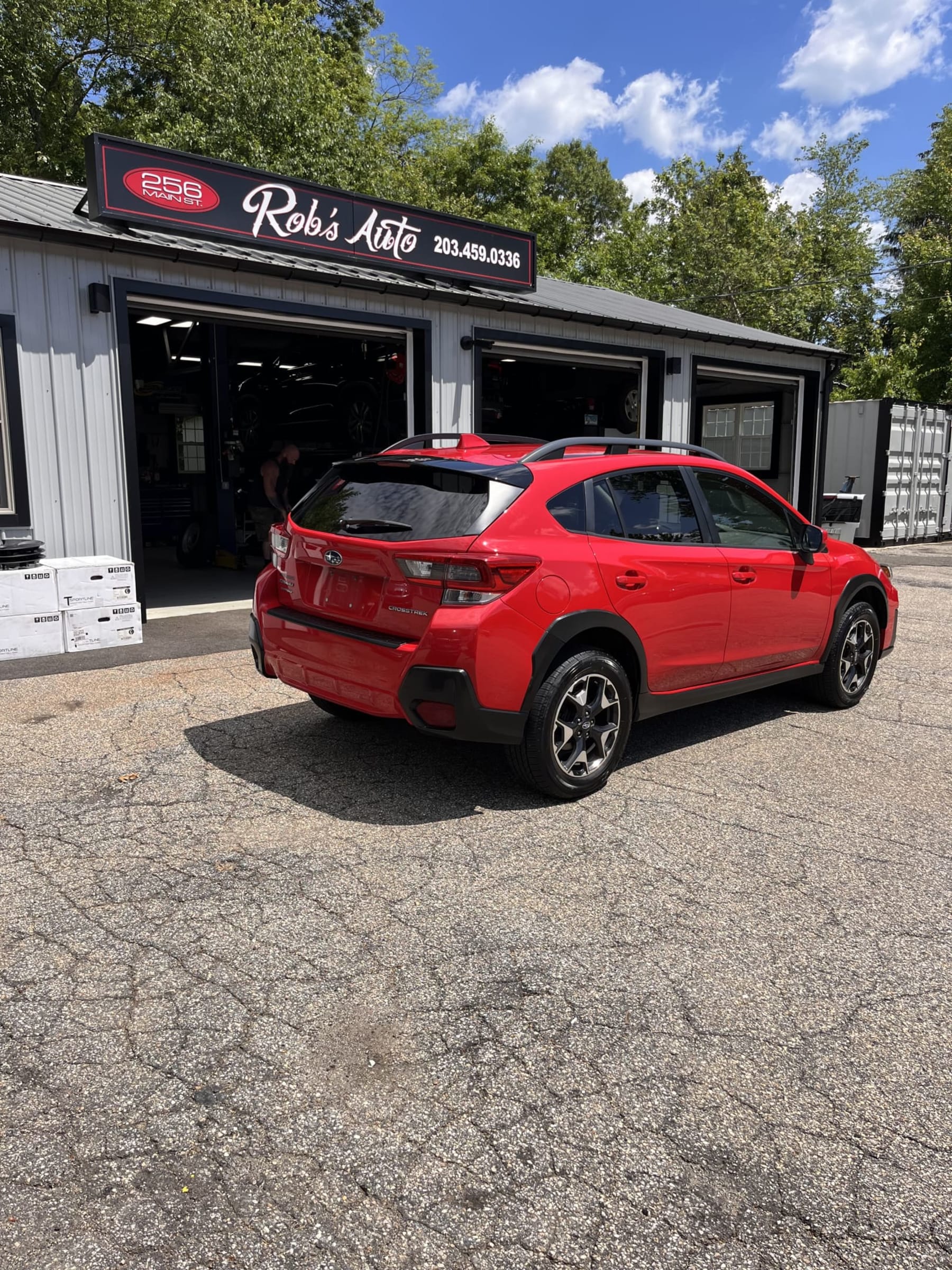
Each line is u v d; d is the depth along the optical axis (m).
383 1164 1.99
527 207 35.59
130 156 7.74
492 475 3.92
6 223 6.88
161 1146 2.03
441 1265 1.74
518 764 3.99
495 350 11.04
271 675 4.62
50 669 6.41
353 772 4.45
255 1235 1.80
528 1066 2.32
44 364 7.38
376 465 4.27
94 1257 1.74
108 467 7.82
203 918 3.04
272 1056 2.34
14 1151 2.00
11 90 21.12
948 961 2.85
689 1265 1.75
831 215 34.62
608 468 4.34
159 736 4.95
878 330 33.78
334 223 9.17
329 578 4.12
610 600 4.08
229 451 13.19
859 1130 2.12
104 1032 2.42
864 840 3.76
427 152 36.84
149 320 10.37
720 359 13.48
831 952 2.90
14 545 6.68
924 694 6.17
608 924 3.04
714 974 2.76
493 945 2.90
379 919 3.05
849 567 5.61
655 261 33.44
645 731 5.30
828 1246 1.79
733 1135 2.10
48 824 3.79
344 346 13.47
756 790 4.33
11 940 2.88
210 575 12.04
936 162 30.62
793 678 5.36
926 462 17.56
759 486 5.14
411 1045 2.39
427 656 3.66
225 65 21.59
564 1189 1.93
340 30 34.12
